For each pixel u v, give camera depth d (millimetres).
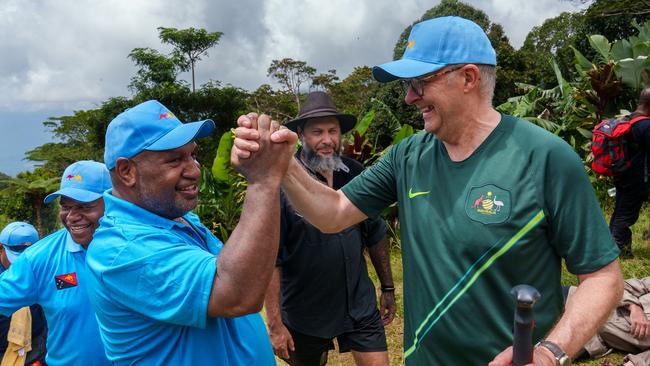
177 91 29312
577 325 1457
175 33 29891
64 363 2432
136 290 1459
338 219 1986
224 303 1389
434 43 1636
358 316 2934
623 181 4984
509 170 1586
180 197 1633
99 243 1553
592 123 8508
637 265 4848
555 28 28438
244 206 1411
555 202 1545
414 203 1780
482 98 1674
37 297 2465
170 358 1551
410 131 7652
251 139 1373
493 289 1589
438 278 1674
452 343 1658
